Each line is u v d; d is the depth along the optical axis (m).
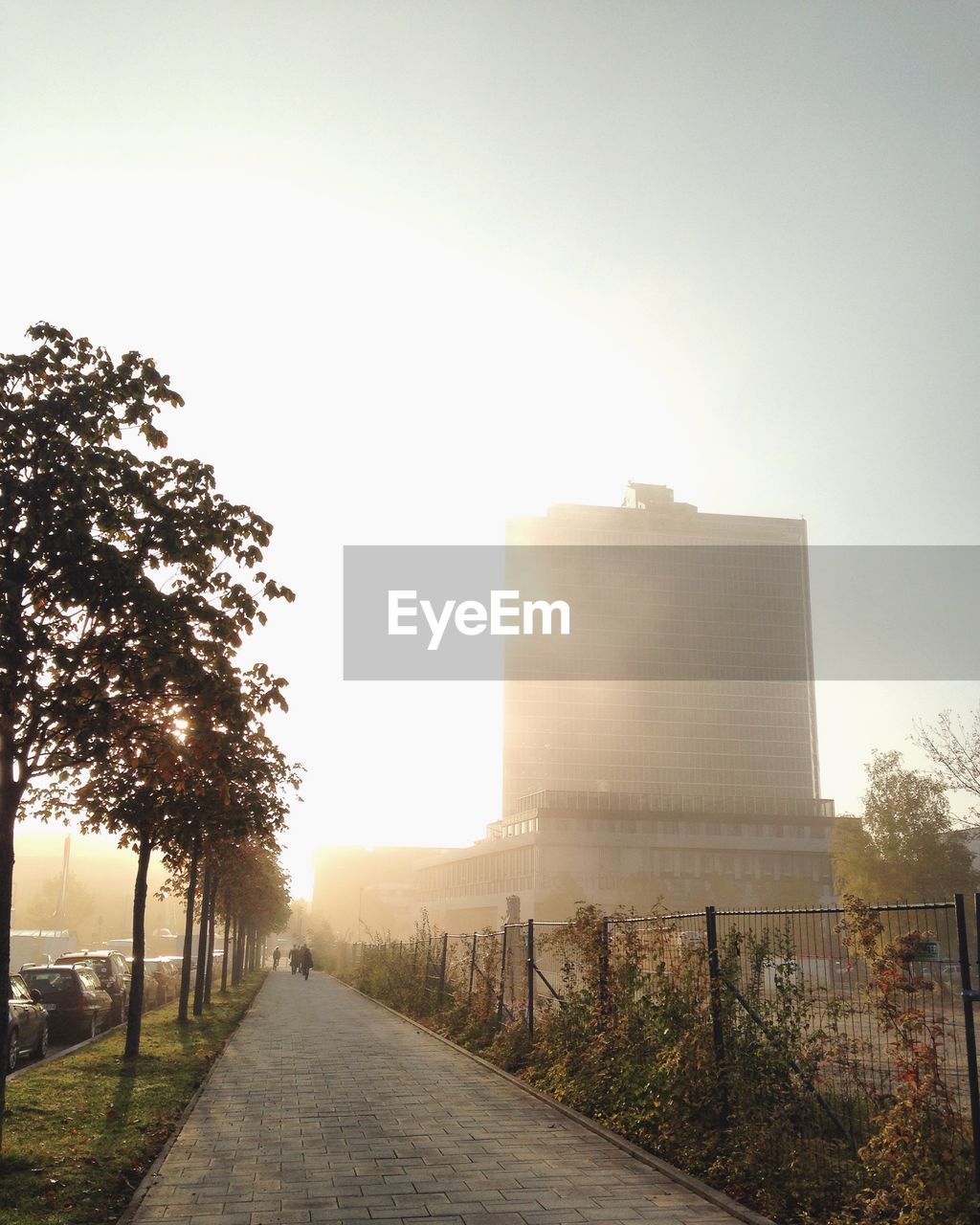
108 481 8.99
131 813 14.78
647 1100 10.16
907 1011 7.14
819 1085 8.38
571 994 13.94
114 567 8.59
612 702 172.38
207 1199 7.77
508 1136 10.28
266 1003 33.84
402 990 30.19
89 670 9.06
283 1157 9.25
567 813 116.62
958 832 48.88
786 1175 7.77
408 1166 8.92
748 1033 9.33
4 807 8.86
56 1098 12.07
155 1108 11.55
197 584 9.55
